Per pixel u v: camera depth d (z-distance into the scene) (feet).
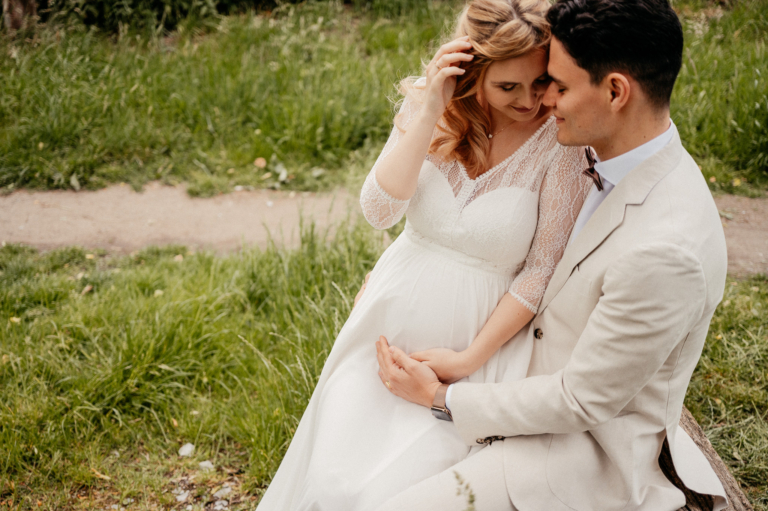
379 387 6.24
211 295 11.80
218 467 8.91
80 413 9.45
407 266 6.25
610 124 4.88
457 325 6.01
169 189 17.02
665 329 4.60
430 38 23.08
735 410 9.20
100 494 8.50
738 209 15.05
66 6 22.61
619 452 5.24
